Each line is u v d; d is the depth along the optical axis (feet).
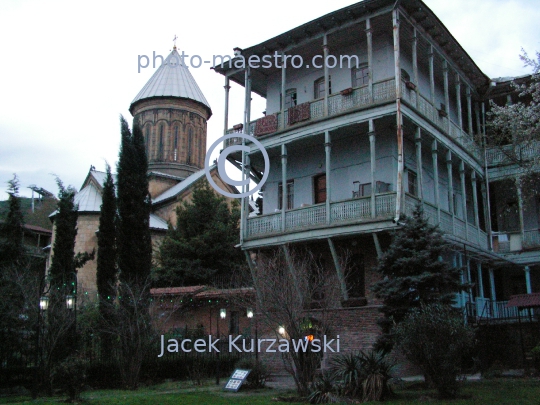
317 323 57.93
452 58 83.15
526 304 56.95
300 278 51.26
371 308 62.44
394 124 71.61
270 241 75.61
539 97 63.72
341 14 73.20
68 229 79.00
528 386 44.93
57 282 69.00
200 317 89.10
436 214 71.36
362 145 76.79
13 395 53.62
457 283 51.55
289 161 84.53
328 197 71.26
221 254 106.63
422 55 80.94
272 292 48.70
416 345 41.37
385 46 77.10
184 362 64.54
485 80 90.43
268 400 43.24
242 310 84.69
